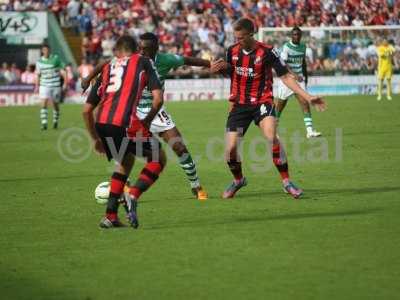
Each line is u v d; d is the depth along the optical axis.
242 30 34.53
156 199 36.25
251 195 36.88
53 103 73.56
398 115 77.12
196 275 23.62
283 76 34.47
